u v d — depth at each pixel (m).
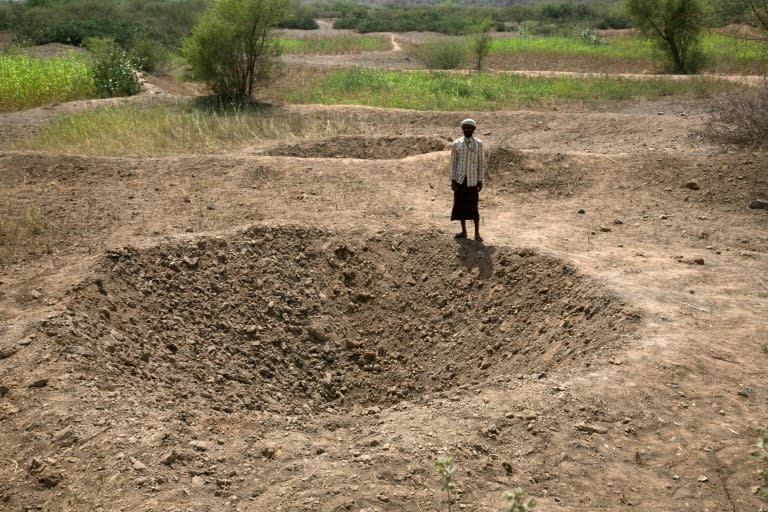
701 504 4.44
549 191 11.87
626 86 23.69
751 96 14.27
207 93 24.30
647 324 6.71
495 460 4.77
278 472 4.67
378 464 4.65
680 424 5.21
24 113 19.27
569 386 5.66
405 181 12.12
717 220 10.40
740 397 5.56
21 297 7.27
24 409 5.30
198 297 8.00
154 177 12.27
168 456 4.71
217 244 8.80
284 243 9.20
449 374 7.67
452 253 9.08
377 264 9.15
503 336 7.85
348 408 7.34
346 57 38.66
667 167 12.30
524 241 9.27
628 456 4.89
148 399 5.65
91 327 6.63
